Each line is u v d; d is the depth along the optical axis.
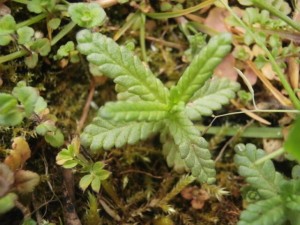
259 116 0.13
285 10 0.13
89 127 0.11
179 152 0.11
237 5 0.14
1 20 0.11
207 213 0.13
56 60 0.13
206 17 0.14
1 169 0.10
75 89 0.13
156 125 0.11
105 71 0.11
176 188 0.12
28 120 0.12
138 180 0.13
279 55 0.13
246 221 0.10
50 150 0.13
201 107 0.11
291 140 0.09
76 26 0.13
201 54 0.10
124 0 0.13
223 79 0.12
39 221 0.12
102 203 0.12
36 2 0.12
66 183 0.12
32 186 0.11
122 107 0.10
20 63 0.13
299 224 0.11
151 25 0.14
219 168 0.13
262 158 0.11
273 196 0.11
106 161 0.13
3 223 0.12
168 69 0.14
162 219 0.12
